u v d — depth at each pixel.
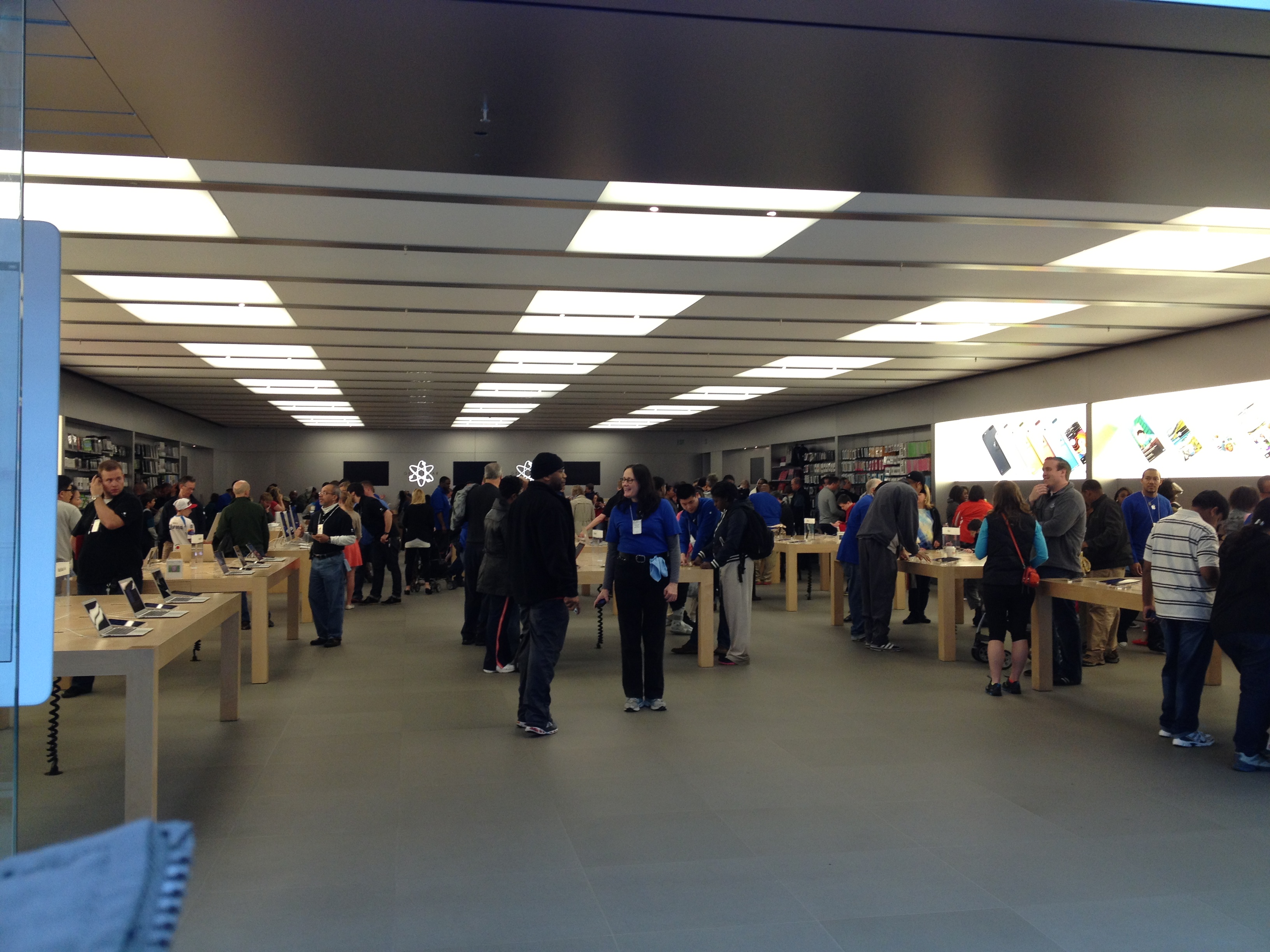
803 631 9.46
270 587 7.81
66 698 6.29
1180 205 5.30
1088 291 9.19
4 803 2.14
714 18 3.24
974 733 5.26
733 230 6.97
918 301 9.61
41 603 2.22
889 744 5.03
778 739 5.14
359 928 2.85
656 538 5.82
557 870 3.31
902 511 8.14
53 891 0.43
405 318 10.35
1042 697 6.25
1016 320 10.69
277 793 4.20
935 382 16.52
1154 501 8.52
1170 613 4.98
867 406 19.11
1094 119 4.09
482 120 4.08
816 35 3.34
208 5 3.10
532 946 2.74
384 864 3.36
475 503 8.51
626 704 5.90
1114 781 4.36
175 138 4.27
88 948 0.39
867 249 7.54
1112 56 3.49
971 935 2.80
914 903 3.03
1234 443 10.73
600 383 16.34
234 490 8.95
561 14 3.19
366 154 4.48
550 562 5.16
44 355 2.27
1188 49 3.44
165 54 3.45
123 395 16.98
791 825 3.77
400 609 11.31
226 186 5.82
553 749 4.94
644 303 9.66
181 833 0.50
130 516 6.34
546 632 5.23
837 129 4.20
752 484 25.38
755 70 3.62
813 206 6.34
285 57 3.49
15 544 2.20
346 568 8.65
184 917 2.92
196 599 5.01
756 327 11.12
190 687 6.64
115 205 6.28
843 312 10.17
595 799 4.10
